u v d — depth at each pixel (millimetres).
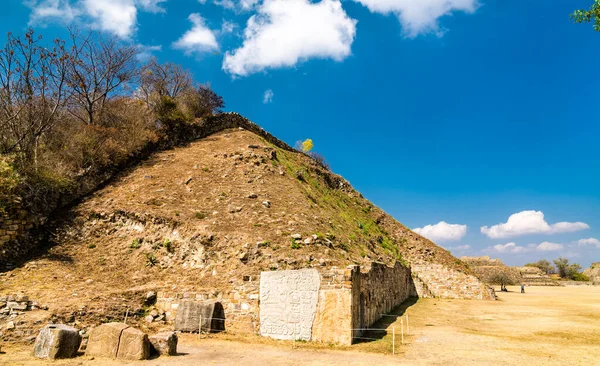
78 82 28578
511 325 17984
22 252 17578
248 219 19953
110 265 17578
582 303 28672
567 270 92688
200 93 39812
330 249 17781
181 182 24188
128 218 19984
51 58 24859
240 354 11320
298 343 12930
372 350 12188
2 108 21516
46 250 18172
